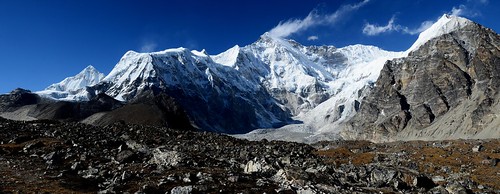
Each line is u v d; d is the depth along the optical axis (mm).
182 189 36719
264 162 51094
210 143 84250
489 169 68375
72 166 49688
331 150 96562
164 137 87375
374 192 40594
